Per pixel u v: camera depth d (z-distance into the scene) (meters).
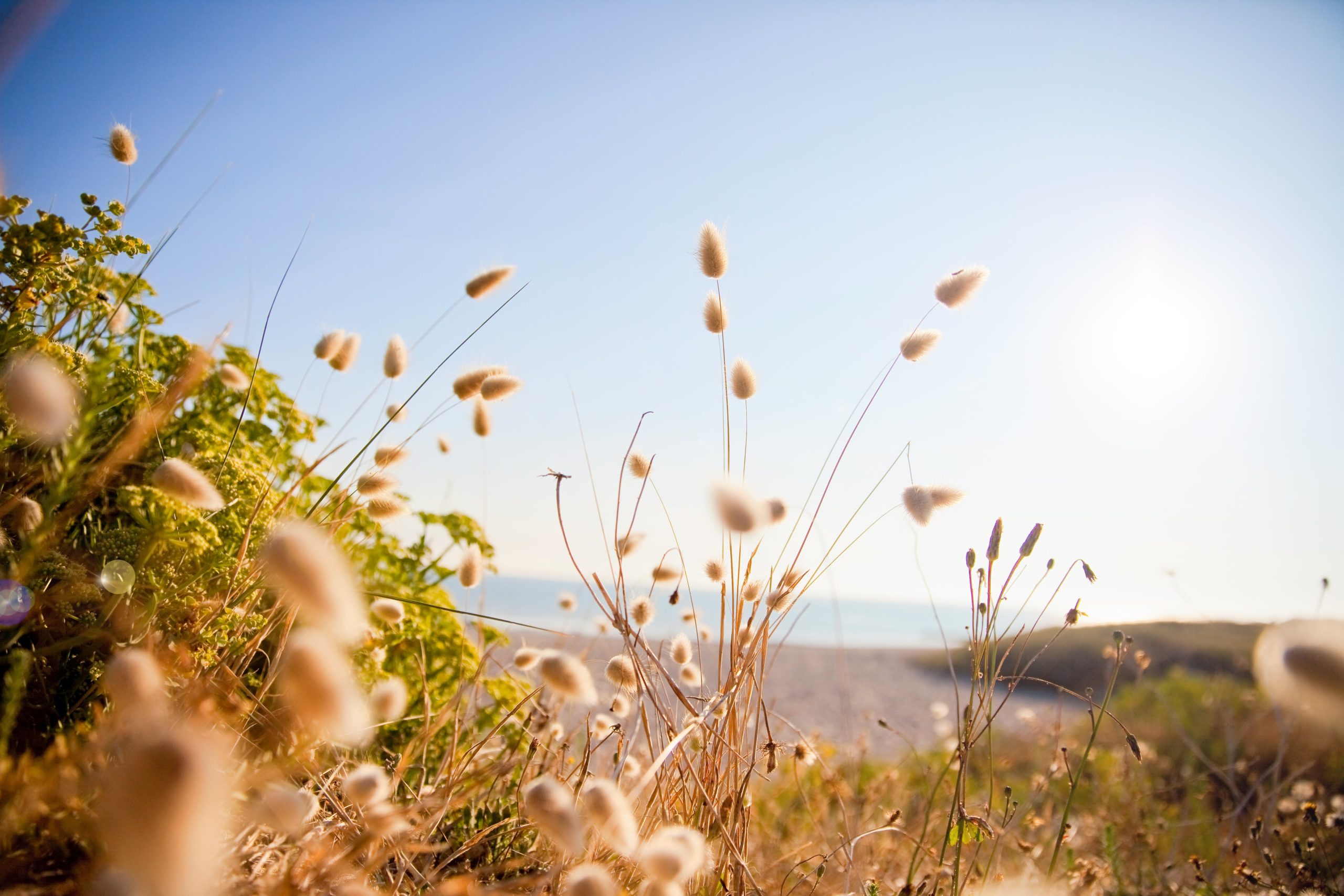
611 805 1.40
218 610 2.00
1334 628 1.06
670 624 2.84
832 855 2.46
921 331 2.75
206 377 2.79
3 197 2.13
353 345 2.68
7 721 1.34
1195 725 6.30
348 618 0.94
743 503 1.67
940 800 4.16
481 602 3.46
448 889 1.51
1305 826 3.68
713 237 2.80
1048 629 2.82
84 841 1.35
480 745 2.19
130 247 2.29
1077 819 4.16
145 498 2.08
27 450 2.11
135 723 1.13
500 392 2.45
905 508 2.30
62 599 1.83
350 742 2.15
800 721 7.61
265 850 1.70
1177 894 3.15
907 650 22.42
